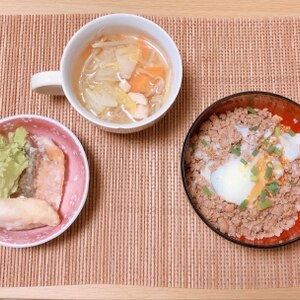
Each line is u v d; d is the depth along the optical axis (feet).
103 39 1.50
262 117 1.57
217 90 1.61
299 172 1.54
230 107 1.55
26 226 1.46
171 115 1.58
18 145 1.49
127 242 1.51
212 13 1.66
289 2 1.67
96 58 1.50
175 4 1.66
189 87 1.61
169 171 1.55
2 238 1.45
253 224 1.50
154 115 1.40
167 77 1.50
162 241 1.51
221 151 1.55
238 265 1.51
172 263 1.50
